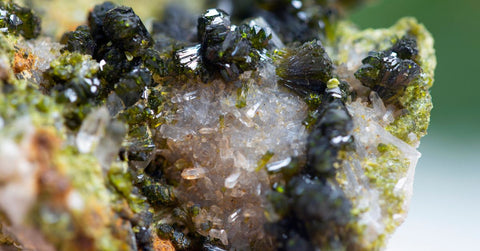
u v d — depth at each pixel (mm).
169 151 109
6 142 92
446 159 156
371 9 168
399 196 104
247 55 107
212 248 108
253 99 108
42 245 96
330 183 102
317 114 106
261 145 105
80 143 98
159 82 109
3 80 99
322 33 127
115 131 100
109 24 106
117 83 105
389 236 103
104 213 96
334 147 102
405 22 123
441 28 170
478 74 166
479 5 170
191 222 108
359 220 101
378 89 110
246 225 107
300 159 102
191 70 107
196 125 108
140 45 106
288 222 101
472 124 163
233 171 106
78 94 101
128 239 99
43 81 104
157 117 107
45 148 94
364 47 120
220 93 108
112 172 100
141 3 127
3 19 108
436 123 166
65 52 108
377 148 107
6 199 93
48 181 93
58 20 122
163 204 108
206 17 109
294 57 109
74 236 94
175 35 122
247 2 131
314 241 100
